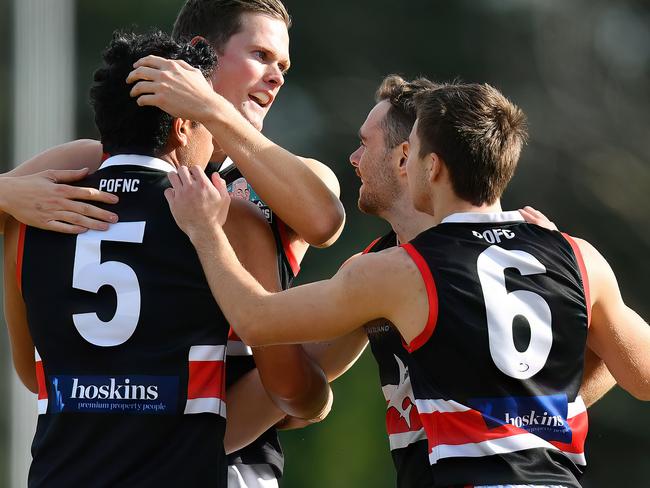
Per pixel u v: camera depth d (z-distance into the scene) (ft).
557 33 215.10
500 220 41.06
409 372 40.40
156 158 41.42
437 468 38.81
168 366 39.40
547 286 40.09
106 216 40.37
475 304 39.01
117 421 39.29
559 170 205.87
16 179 41.57
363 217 201.67
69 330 39.99
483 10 216.95
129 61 41.63
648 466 186.60
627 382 42.19
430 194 41.93
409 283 39.32
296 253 47.67
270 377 43.27
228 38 48.91
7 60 132.26
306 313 39.45
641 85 213.66
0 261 123.44
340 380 179.01
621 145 208.85
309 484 175.94
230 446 44.65
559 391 39.60
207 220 39.99
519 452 38.52
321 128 214.07
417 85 47.16
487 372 38.75
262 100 49.52
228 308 39.37
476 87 41.98
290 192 42.57
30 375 45.32
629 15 216.74
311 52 217.15
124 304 39.70
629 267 202.18
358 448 176.14
